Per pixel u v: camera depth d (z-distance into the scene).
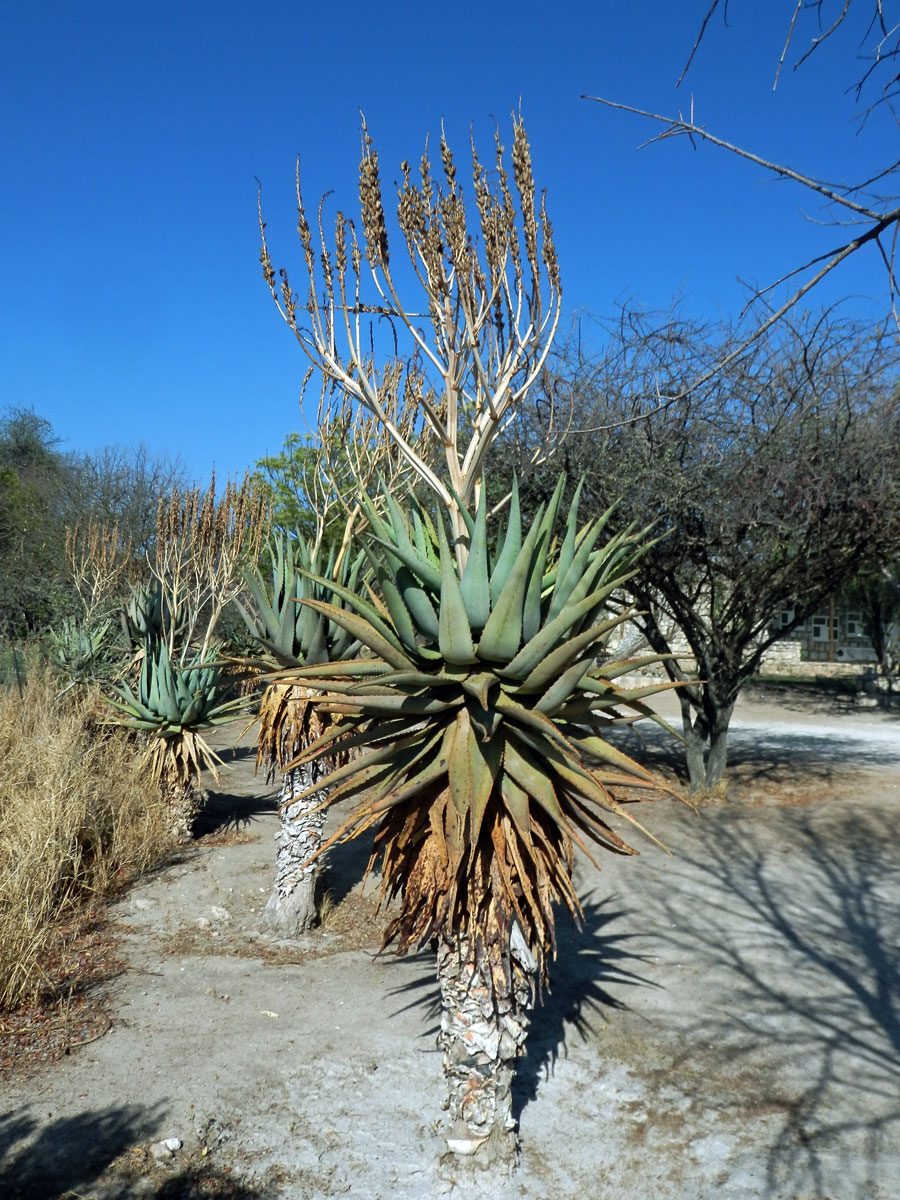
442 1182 3.65
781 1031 5.00
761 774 12.22
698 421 9.38
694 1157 3.85
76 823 7.09
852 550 9.96
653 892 7.43
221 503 9.89
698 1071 4.58
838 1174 3.72
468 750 3.18
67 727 8.99
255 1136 3.98
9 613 18.27
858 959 6.02
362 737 3.44
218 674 8.98
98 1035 4.89
